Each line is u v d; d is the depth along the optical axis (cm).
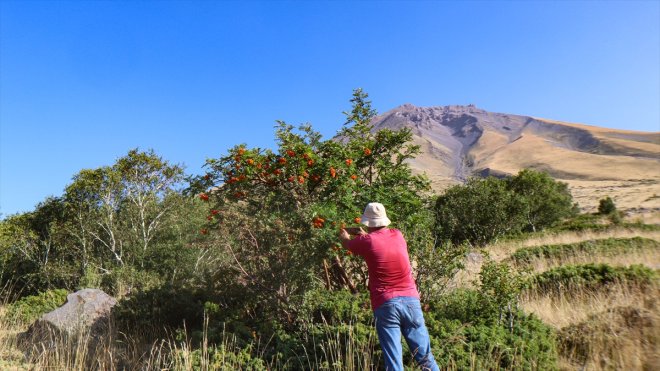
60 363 542
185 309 733
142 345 665
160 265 1695
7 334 743
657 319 493
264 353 519
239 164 664
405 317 399
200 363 487
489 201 2253
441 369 435
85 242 1931
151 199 1964
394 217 684
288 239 566
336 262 688
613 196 7831
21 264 1967
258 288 590
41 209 2070
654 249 1180
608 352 470
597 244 1244
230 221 589
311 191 689
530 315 545
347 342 469
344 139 805
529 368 433
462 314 550
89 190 2003
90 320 764
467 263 998
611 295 621
